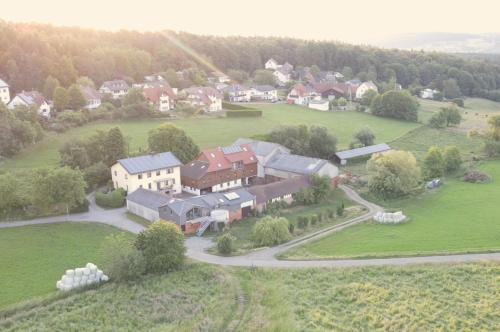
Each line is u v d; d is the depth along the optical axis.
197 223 83.69
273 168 112.31
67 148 108.94
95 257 71.06
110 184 103.62
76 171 89.94
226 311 55.38
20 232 80.62
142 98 169.50
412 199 101.38
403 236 78.19
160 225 66.69
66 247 74.69
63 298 58.62
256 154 114.94
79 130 147.25
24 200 89.00
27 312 55.28
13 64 184.38
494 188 107.06
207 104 179.62
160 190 101.50
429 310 55.03
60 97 163.75
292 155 114.62
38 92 174.00
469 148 145.88
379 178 103.19
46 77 189.12
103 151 110.50
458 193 104.06
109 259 62.84
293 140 128.88
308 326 52.25
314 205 99.31
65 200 86.81
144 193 91.25
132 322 53.66
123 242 65.25
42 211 89.19
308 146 129.62
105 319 54.06
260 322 53.03
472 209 92.38
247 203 91.62
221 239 72.50
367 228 83.69
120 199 94.62
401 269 64.56
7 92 173.00
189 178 103.62
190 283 62.28
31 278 64.19
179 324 52.94
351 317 54.25
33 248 74.12
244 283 62.22
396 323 52.75
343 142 147.62
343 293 59.03
